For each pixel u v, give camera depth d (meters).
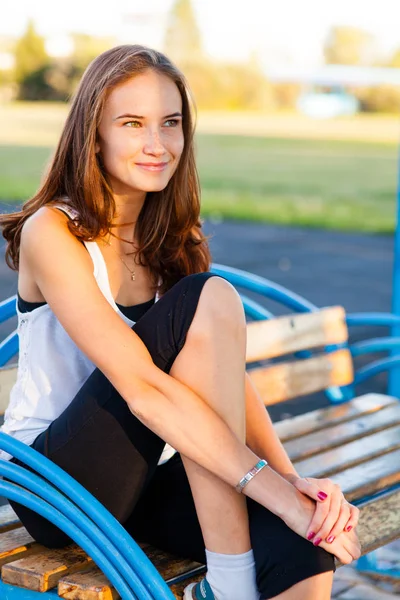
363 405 4.38
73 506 2.43
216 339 2.48
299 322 4.25
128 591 2.37
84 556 2.66
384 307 10.75
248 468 2.42
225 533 2.44
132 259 2.99
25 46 50.94
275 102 51.84
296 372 4.20
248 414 2.78
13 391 2.86
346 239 17.03
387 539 3.02
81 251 2.64
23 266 2.72
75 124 2.75
